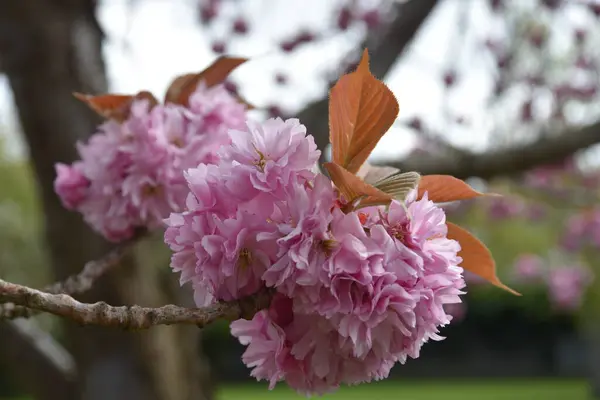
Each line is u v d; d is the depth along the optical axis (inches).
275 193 48.5
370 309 46.9
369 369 49.9
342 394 611.2
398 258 47.6
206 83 78.7
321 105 152.7
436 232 49.1
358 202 50.3
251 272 48.1
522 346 808.3
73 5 154.6
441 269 49.2
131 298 148.3
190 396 164.2
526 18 237.9
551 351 807.1
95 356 154.6
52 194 151.3
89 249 148.6
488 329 810.2
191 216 48.8
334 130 54.7
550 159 163.0
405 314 47.1
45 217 153.2
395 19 169.8
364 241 47.4
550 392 663.8
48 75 149.6
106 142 74.7
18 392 653.3
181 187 72.2
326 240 47.3
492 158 164.4
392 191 50.8
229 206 48.6
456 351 808.9
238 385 761.6
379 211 50.8
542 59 250.5
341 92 52.9
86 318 42.1
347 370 50.3
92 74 153.7
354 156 55.6
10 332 165.5
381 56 166.7
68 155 148.7
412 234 49.0
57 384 164.2
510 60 239.5
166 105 77.3
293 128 49.6
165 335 160.4
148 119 72.7
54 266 153.2
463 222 326.3
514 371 803.4
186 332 167.3
